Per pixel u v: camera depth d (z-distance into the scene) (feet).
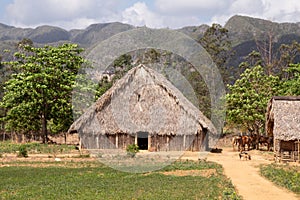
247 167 81.82
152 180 63.16
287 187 59.62
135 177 66.64
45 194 51.70
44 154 97.40
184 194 51.85
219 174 70.54
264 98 122.21
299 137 90.99
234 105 123.13
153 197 49.93
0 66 178.29
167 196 50.57
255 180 66.23
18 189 55.77
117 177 66.39
